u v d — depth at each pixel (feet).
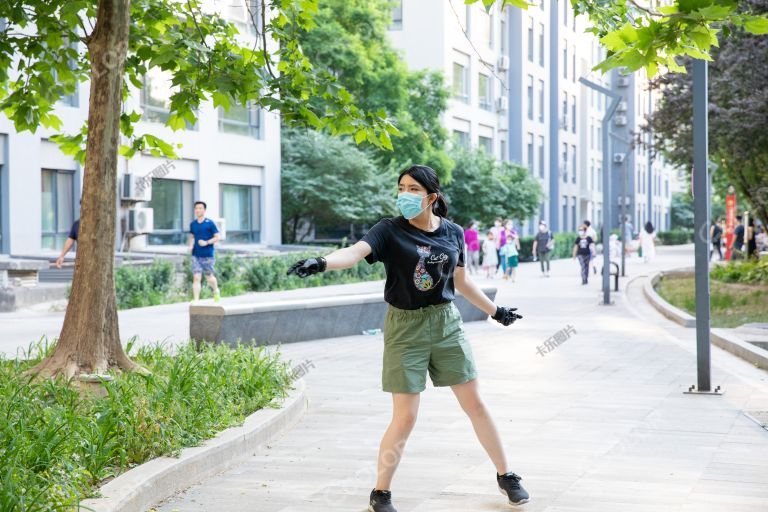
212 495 17.66
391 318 16.22
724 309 60.23
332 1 108.68
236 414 22.43
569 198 202.49
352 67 106.11
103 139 25.43
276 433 22.68
